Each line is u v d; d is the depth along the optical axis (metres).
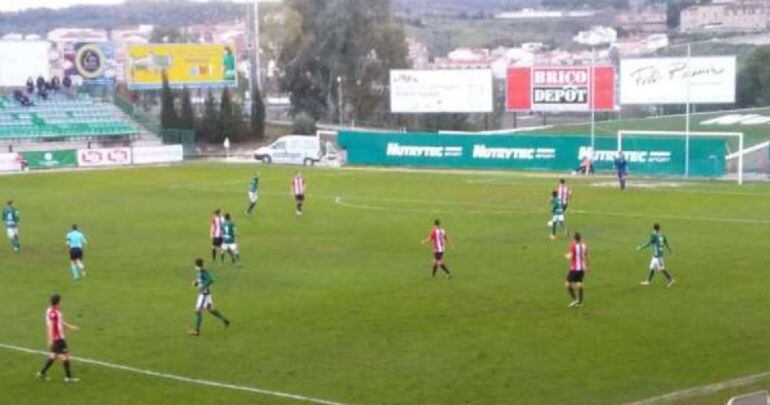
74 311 53.53
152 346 46.03
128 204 101.19
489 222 84.19
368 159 145.88
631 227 80.00
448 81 152.88
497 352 43.81
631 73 133.50
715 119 158.12
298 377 40.72
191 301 55.62
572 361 42.22
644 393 37.78
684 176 121.75
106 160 147.25
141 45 180.25
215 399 38.00
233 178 125.38
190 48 181.38
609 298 54.19
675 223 81.56
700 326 47.75
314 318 50.91
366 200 100.94
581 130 157.38
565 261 65.56
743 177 118.94
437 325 48.88
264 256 69.94
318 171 133.62
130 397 38.50
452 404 36.94
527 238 75.50
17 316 52.53
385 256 69.06
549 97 141.62
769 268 61.72
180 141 164.50
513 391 38.34
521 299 54.34
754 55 190.50
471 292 56.44
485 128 187.62
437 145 140.88
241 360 43.41
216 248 68.38
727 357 42.47
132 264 67.69
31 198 107.75
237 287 59.31
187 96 170.38
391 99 155.25
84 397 38.66
